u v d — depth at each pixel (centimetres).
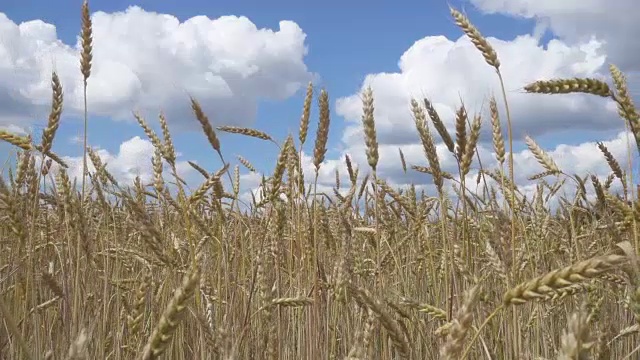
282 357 97
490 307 84
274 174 94
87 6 93
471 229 102
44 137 83
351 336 94
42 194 104
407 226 134
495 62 69
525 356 72
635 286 41
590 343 33
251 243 104
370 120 72
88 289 100
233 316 91
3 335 88
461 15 72
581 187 100
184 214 83
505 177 95
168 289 95
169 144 89
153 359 42
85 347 38
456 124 73
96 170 109
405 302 78
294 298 86
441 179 74
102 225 113
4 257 103
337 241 109
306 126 96
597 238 105
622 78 59
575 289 66
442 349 43
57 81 84
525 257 95
